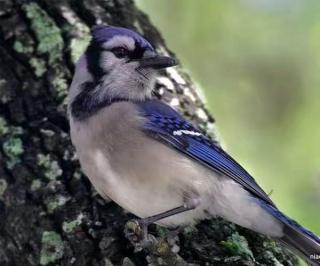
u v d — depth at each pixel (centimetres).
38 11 1130
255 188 977
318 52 1426
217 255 921
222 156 991
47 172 992
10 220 969
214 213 981
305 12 1427
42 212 960
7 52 1098
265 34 1445
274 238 954
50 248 934
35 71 1081
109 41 1020
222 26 1453
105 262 912
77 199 971
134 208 960
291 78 1433
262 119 1418
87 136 962
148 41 1094
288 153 1362
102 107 980
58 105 1053
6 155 1010
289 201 1294
